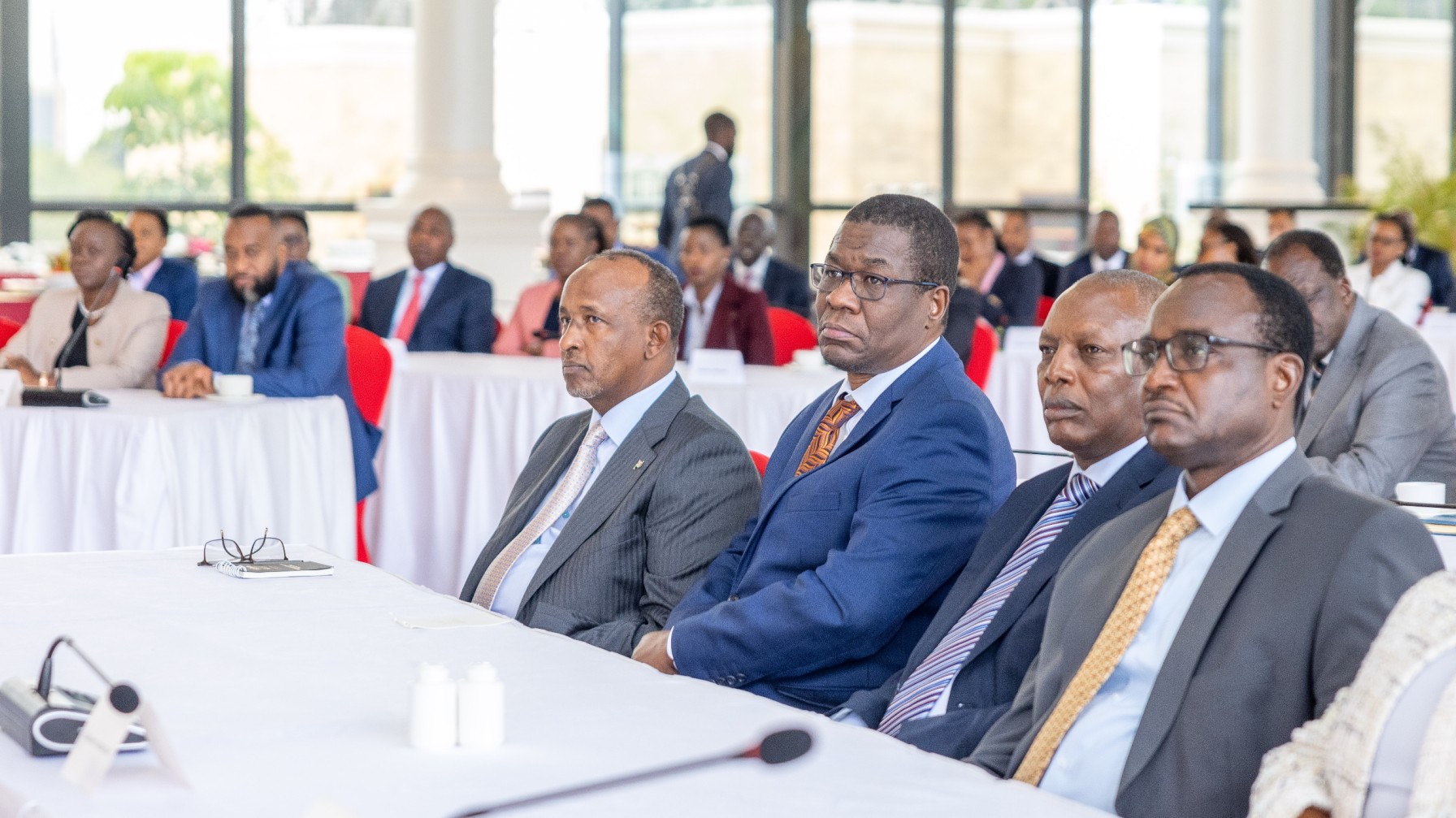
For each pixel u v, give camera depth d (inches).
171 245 391.5
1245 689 66.9
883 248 101.7
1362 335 142.5
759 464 123.0
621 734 63.6
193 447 162.1
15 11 390.9
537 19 453.7
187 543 161.2
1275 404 72.4
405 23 435.8
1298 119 508.4
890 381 103.5
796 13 478.3
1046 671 77.9
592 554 113.0
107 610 88.1
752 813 54.1
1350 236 464.1
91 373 194.7
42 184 400.2
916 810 54.8
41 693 63.4
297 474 179.2
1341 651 64.7
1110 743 72.2
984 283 353.4
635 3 468.1
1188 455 72.9
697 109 477.7
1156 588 73.5
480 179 387.9
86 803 54.6
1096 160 513.3
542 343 258.7
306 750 60.9
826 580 95.0
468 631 83.8
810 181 486.6
